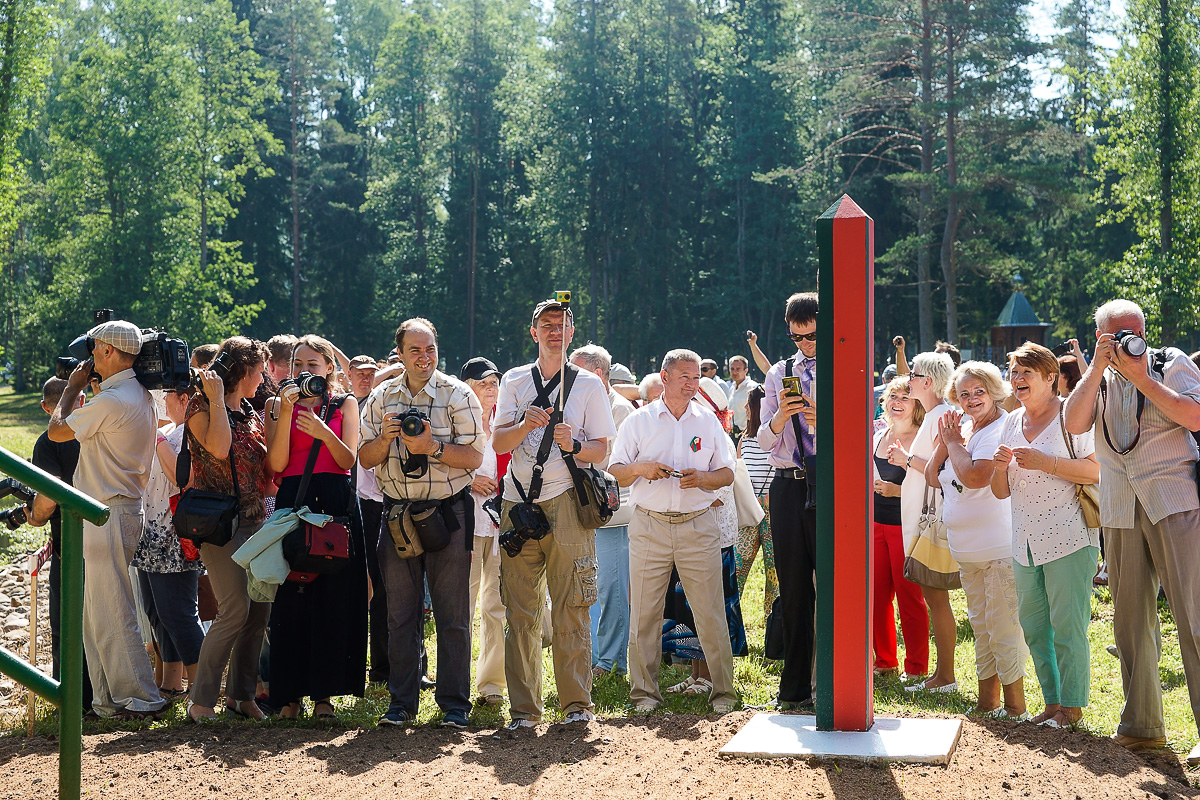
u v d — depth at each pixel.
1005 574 5.66
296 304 60.88
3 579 10.93
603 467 6.29
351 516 5.93
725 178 55.19
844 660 4.88
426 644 8.05
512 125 59.19
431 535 5.40
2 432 26.91
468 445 5.59
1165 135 25.02
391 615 5.59
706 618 6.07
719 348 57.38
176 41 46.69
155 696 5.81
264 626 5.87
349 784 4.52
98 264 43.75
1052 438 5.28
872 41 41.91
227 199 51.44
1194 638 4.82
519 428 5.41
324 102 67.00
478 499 6.61
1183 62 24.95
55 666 6.19
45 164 53.81
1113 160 26.38
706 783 4.33
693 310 58.25
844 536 4.86
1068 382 7.51
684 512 6.05
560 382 5.56
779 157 54.84
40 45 27.50
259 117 62.75
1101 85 26.66
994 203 50.72
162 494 6.07
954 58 40.53
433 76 63.09
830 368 4.87
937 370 6.67
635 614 6.21
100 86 44.59
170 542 6.02
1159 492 4.89
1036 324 35.97
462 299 60.44
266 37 66.50
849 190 49.00
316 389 5.68
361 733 5.33
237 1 68.62
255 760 4.86
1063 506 5.23
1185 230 24.84
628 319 56.19
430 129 62.97
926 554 6.38
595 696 6.57
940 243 45.91
